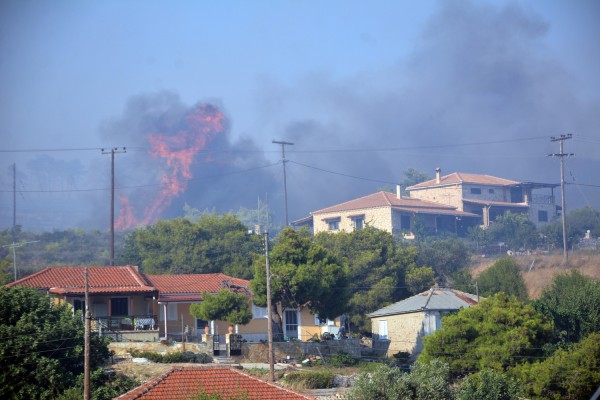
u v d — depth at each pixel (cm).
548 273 19412
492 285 16900
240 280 13975
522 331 10575
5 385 8538
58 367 8850
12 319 9325
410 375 8400
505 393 8850
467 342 10725
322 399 8969
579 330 12600
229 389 6756
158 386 6719
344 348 12731
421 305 13500
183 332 12638
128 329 11956
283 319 13412
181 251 16900
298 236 13012
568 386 9725
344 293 12900
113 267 13438
